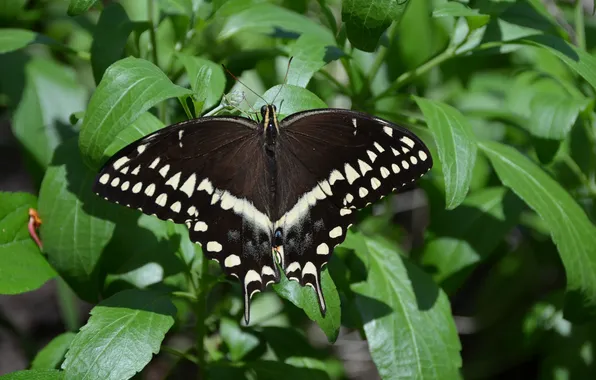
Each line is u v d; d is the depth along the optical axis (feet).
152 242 4.15
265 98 4.03
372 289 4.13
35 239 4.11
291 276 4.00
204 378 4.18
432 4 4.48
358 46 4.04
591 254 4.14
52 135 4.33
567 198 4.17
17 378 3.98
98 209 4.10
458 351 4.12
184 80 4.30
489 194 4.28
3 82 4.33
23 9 4.47
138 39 4.20
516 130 4.54
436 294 4.14
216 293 4.33
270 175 4.03
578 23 4.38
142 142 3.96
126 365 3.94
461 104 4.62
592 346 4.37
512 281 4.59
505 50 4.21
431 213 4.33
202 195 4.01
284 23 4.28
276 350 4.22
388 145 4.02
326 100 4.50
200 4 4.24
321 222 4.02
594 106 4.32
